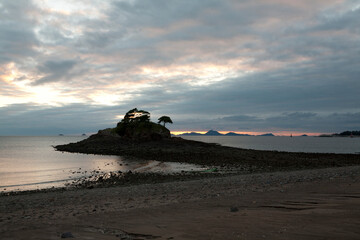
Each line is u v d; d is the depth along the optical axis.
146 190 18.80
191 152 64.62
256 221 6.68
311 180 18.12
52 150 94.00
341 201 9.09
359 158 53.94
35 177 31.62
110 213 9.93
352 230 5.26
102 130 109.12
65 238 6.07
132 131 95.31
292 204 9.24
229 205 10.08
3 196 20.53
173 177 29.66
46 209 12.66
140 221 7.91
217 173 32.94
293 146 142.75
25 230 7.20
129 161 52.28
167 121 104.69
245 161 47.25
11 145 143.88
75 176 32.31
